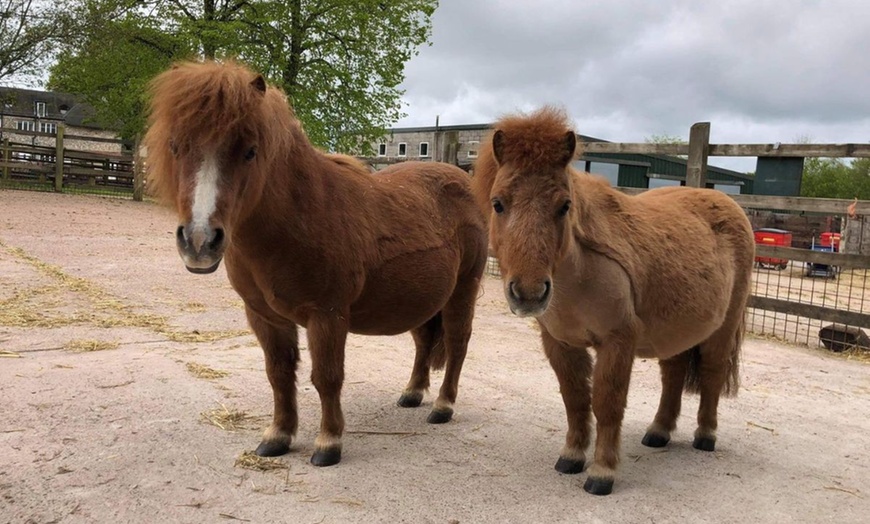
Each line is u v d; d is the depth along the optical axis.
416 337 4.70
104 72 23.03
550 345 3.50
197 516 2.82
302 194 3.31
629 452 3.95
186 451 3.53
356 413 4.44
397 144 33.03
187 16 21.80
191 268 2.62
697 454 3.96
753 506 3.21
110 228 13.44
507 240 2.80
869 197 49.62
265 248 3.21
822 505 3.25
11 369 4.69
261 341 3.62
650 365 6.19
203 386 4.62
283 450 3.62
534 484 3.36
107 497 2.94
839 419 4.73
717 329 3.97
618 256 3.25
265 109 2.92
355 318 3.80
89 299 7.20
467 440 3.99
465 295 4.43
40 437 3.57
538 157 2.81
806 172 52.66
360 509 2.97
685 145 8.52
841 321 7.17
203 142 2.70
